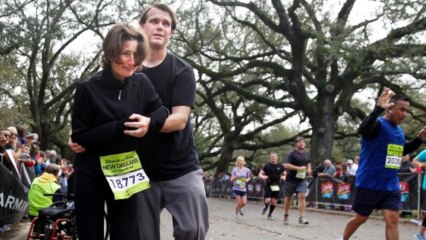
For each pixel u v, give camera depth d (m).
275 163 13.85
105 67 3.19
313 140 28.00
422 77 23.48
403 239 8.98
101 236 3.24
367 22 23.50
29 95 31.91
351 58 22.72
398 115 5.64
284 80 30.91
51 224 6.54
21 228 8.85
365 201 5.68
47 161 13.50
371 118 5.55
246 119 39.81
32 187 7.41
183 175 3.75
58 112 34.50
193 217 3.67
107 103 3.15
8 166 8.04
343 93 28.11
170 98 3.67
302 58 27.88
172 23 3.78
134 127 3.11
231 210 17.80
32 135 11.42
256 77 33.97
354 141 49.09
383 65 22.80
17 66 30.89
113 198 3.26
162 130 3.48
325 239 8.92
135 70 3.26
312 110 27.97
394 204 5.60
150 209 3.69
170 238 8.74
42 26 25.73
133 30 3.13
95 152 3.21
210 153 46.78
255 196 24.92
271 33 33.19
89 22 29.30
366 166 5.69
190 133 3.84
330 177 17.11
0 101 22.95
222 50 33.06
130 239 3.20
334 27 24.00
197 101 42.62
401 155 5.67
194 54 32.47
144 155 3.63
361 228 11.03
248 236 9.36
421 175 12.38
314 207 18.06
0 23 24.89
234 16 30.28
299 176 11.74
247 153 60.75
